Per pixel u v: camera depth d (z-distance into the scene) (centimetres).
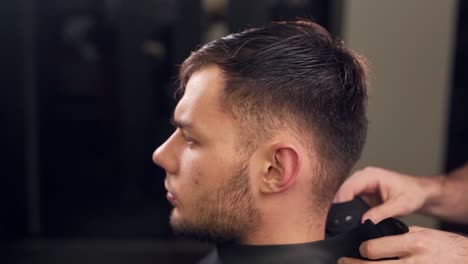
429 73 225
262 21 258
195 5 259
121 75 281
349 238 71
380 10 221
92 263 255
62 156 289
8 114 259
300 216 67
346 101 66
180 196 67
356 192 92
